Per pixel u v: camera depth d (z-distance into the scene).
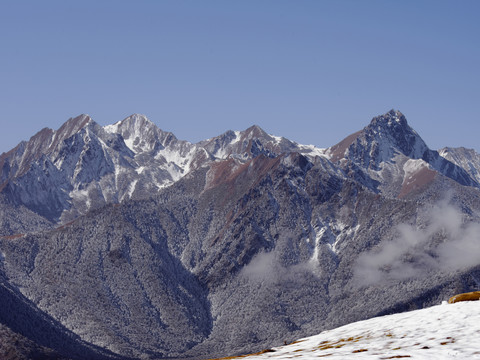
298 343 96.06
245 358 83.81
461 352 71.88
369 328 97.00
